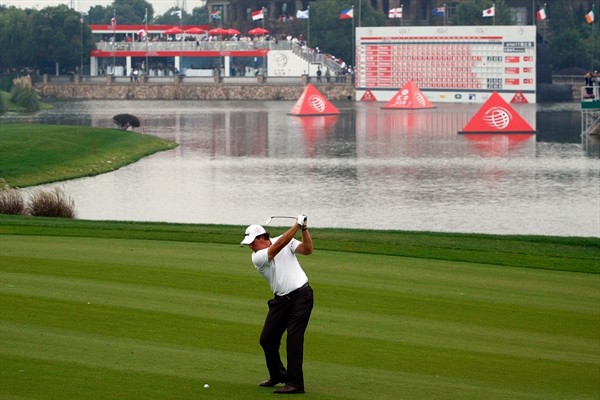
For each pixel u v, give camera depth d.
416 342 72.50
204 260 98.81
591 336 75.50
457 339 73.56
